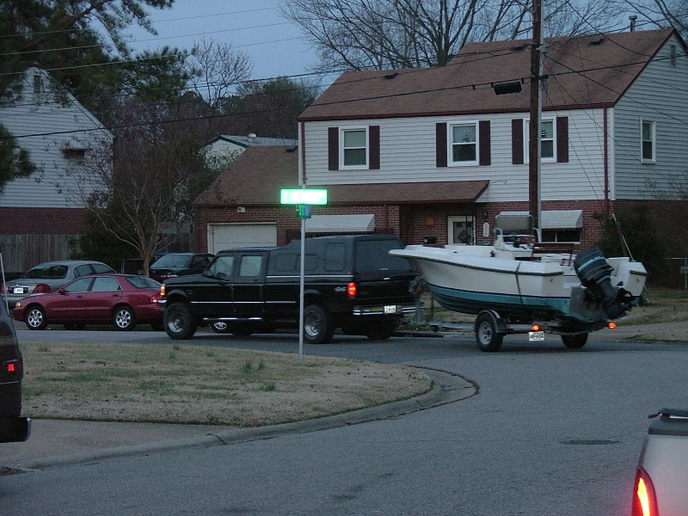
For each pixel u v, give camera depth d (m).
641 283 21.08
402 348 22.67
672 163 39.94
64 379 15.98
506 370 18.45
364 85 42.88
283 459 11.01
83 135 47.53
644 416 13.09
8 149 31.03
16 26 32.28
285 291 24.16
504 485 9.32
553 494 8.92
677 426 4.72
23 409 13.51
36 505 9.03
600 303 20.70
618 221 33.31
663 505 4.45
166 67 34.78
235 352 20.22
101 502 9.10
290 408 13.82
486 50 42.44
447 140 40.09
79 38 33.09
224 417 13.19
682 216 34.69
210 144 61.53
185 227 47.09
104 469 10.70
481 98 40.00
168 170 39.47
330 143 41.78
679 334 24.08
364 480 9.73
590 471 9.81
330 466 10.49
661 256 35.16
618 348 22.14
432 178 40.38
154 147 39.91
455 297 22.31
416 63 54.84
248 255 24.91
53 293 30.48
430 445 11.53
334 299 23.42
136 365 17.73
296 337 26.34
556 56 40.50
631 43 40.06
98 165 41.34
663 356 19.75
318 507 8.72
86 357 18.89
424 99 41.03
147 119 49.75
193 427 12.88
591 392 15.44
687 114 40.66
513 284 20.97
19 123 46.47
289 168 44.91
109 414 13.24
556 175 38.34
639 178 38.59
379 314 23.64
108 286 30.11
